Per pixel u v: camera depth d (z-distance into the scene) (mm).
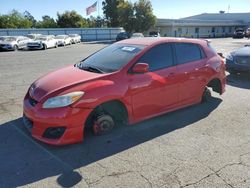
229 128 4852
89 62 5055
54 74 4656
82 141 4117
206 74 5719
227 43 33156
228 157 3830
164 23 56188
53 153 3906
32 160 3721
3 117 5309
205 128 4840
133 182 3238
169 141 4320
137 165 3611
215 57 6023
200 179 3301
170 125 4949
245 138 4453
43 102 3893
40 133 3928
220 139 4406
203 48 5805
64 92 3898
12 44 24578
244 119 5293
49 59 16000
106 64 4680
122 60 4613
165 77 4879
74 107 3855
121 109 4551
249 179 3307
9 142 4234
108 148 4070
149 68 4727
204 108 5875
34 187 3145
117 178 3318
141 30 52812
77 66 5047
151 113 4836
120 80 4309
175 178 3320
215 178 3322
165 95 4965
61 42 31375
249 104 6246
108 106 4488
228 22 65938
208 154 3910
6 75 10133
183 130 4742
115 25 65875
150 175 3381
